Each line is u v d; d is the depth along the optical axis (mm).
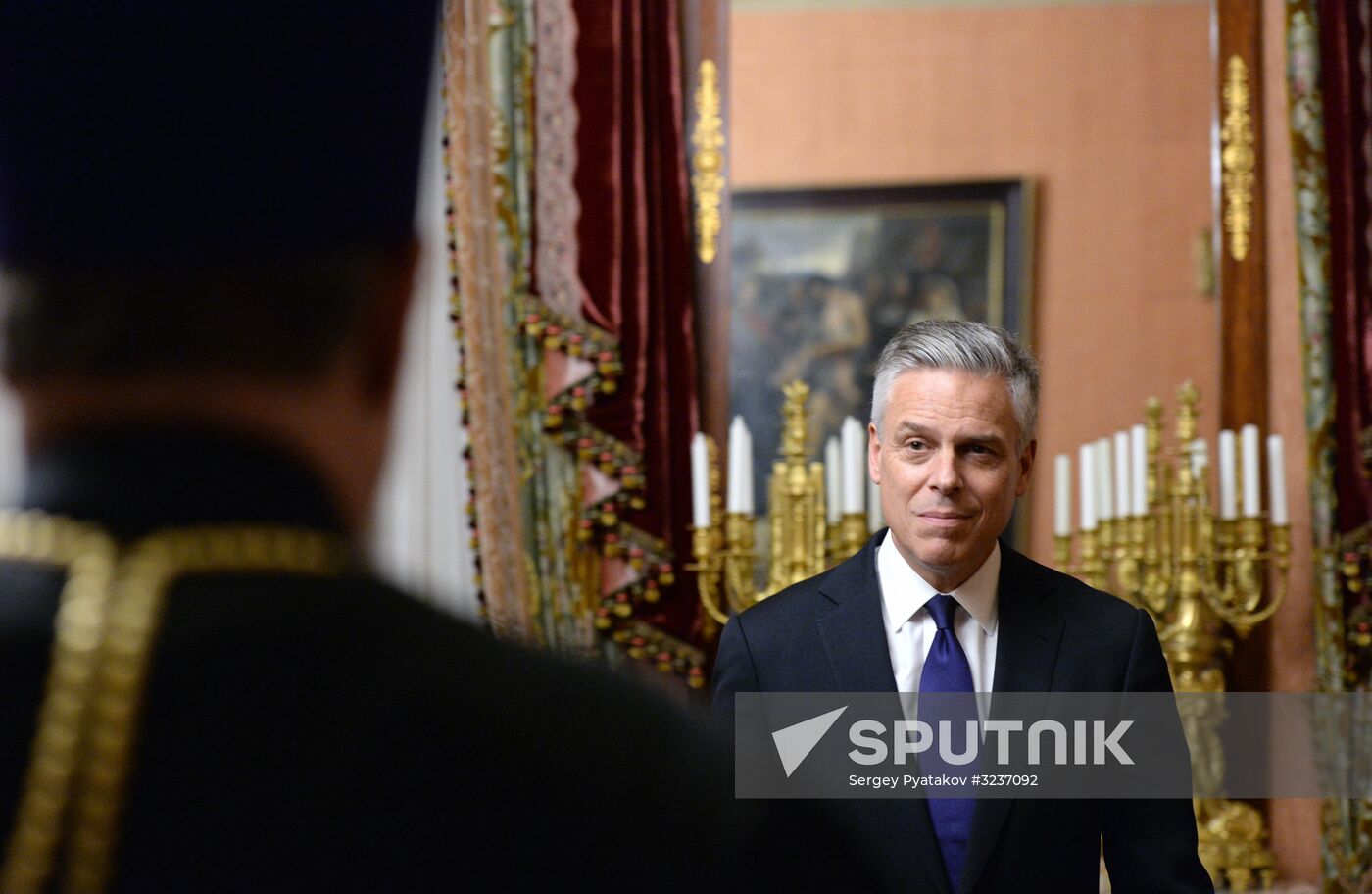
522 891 613
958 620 2789
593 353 5090
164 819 592
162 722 595
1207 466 5434
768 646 2793
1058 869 2557
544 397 5133
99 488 596
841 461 5527
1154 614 5387
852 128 6230
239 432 604
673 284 5434
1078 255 6148
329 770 603
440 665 632
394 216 616
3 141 575
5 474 616
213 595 603
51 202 571
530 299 5074
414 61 622
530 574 5051
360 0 603
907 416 2734
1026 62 6234
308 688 608
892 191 6191
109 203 571
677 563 5305
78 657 593
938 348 2766
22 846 584
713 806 662
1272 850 5586
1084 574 5406
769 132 6246
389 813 604
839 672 2727
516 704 634
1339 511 5465
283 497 612
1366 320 5512
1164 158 6148
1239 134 5961
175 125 573
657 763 652
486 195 4871
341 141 597
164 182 572
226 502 603
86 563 597
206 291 583
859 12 6270
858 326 6141
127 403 593
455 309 4559
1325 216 5617
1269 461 5734
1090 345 6102
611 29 5262
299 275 594
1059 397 6090
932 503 2695
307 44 590
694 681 5258
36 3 574
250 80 580
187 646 596
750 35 6270
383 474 652
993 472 2719
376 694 614
